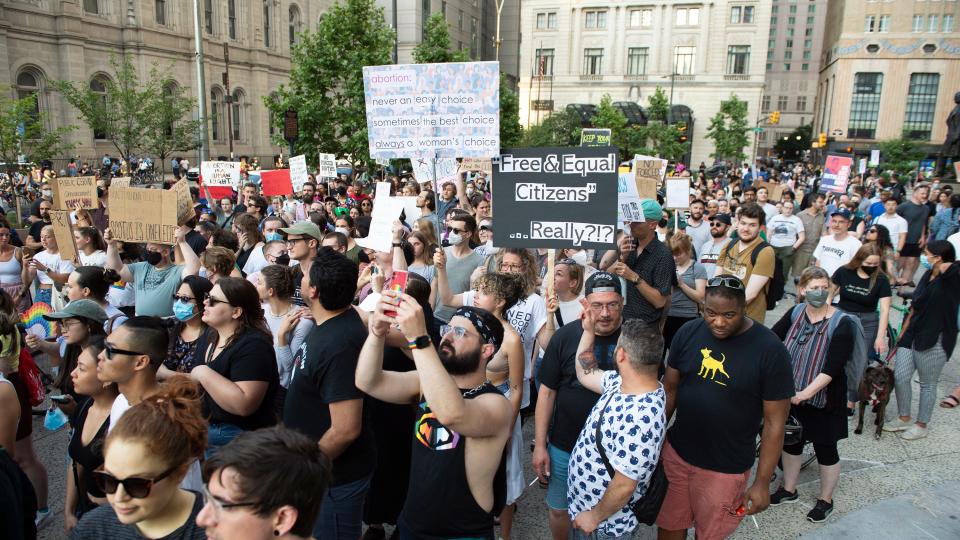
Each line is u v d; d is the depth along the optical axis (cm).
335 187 1559
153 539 206
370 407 376
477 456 260
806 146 7888
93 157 3262
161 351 308
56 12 3084
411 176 1927
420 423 277
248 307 359
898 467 514
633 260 505
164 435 199
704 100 5819
